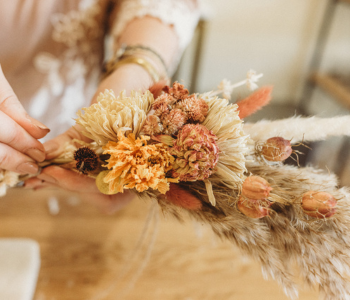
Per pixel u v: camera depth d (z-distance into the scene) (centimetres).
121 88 37
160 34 45
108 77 39
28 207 55
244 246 29
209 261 50
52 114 59
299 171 31
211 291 46
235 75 141
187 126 27
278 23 131
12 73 55
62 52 56
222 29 130
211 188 29
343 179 109
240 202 28
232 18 128
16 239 46
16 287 40
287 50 137
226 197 30
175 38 48
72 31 55
